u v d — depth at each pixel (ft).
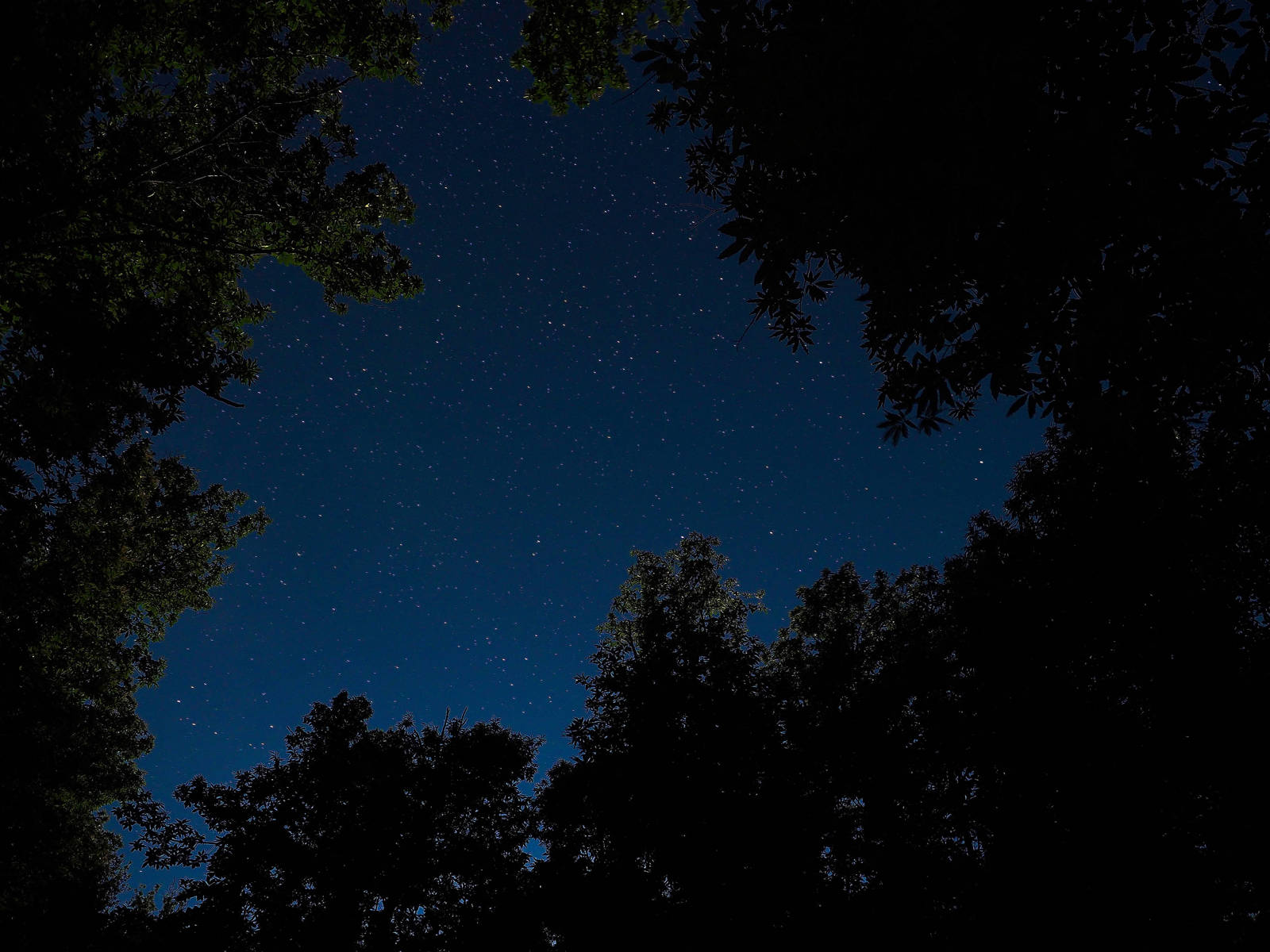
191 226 43.19
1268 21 11.48
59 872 49.24
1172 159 11.44
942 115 12.66
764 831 34.32
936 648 40.96
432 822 40.34
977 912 31.58
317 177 45.03
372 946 36.06
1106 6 12.09
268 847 37.22
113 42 37.86
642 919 32.48
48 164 33.04
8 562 42.60
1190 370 13.43
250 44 41.78
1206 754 30.83
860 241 14.94
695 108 18.21
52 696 50.14
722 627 44.34
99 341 35.35
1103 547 35.88
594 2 46.39
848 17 13.28
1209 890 29.32
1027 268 13.55
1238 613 33.30
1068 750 33.45
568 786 37.99
